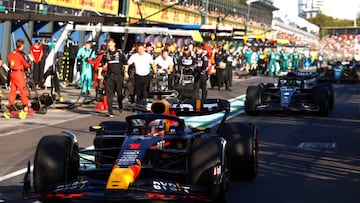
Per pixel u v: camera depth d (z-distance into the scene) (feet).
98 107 54.80
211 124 47.26
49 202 21.56
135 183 18.79
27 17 49.29
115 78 49.75
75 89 73.26
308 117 53.72
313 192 24.86
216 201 20.68
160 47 70.69
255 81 109.60
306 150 35.70
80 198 18.31
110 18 54.08
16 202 22.22
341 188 25.72
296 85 55.98
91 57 64.44
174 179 22.27
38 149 20.62
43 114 49.47
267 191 24.89
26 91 46.65
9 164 29.81
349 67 114.62
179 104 27.04
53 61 55.11
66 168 20.38
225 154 21.24
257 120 50.93
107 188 18.30
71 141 21.17
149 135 22.25
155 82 59.72
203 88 62.75
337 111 59.88
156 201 20.10
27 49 76.13
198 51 63.62
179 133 22.84
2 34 71.36
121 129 25.23
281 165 30.76
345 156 33.81
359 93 86.43
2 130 40.27
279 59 131.03
